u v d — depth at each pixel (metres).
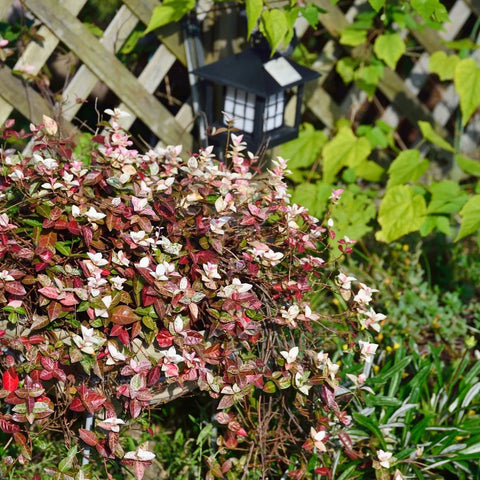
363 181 3.46
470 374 2.46
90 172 2.03
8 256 1.89
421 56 3.42
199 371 1.83
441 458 2.23
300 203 3.07
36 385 1.75
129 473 2.13
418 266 3.17
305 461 2.01
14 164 2.05
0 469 1.95
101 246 1.85
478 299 3.29
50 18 2.52
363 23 3.09
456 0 3.66
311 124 3.28
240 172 2.14
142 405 1.77
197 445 2.29
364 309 1.99
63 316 1.78
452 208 3.13
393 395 2.33
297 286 1.96
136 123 3.07
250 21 2.44
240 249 1.96
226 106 2.53
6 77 2.52
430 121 3.55
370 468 2.21
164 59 2.75
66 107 2.63
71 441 1.94
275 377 1.90
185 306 1.83
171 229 1.91
